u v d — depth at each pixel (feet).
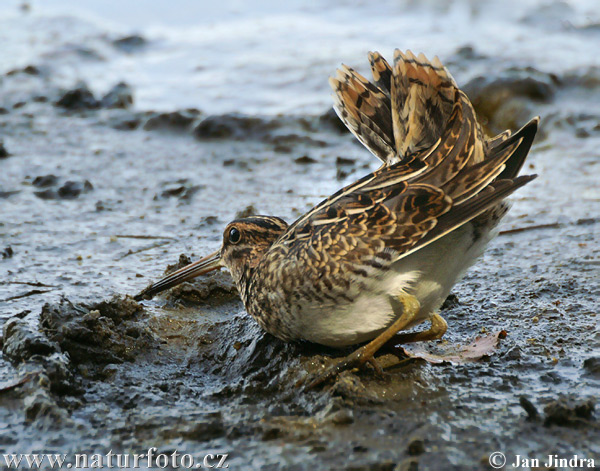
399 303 28.73
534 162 57.06
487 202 27.84
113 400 29.32
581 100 68.33
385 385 28.96
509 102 65.98
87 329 31.35
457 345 32.99
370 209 28.45
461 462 24.62
